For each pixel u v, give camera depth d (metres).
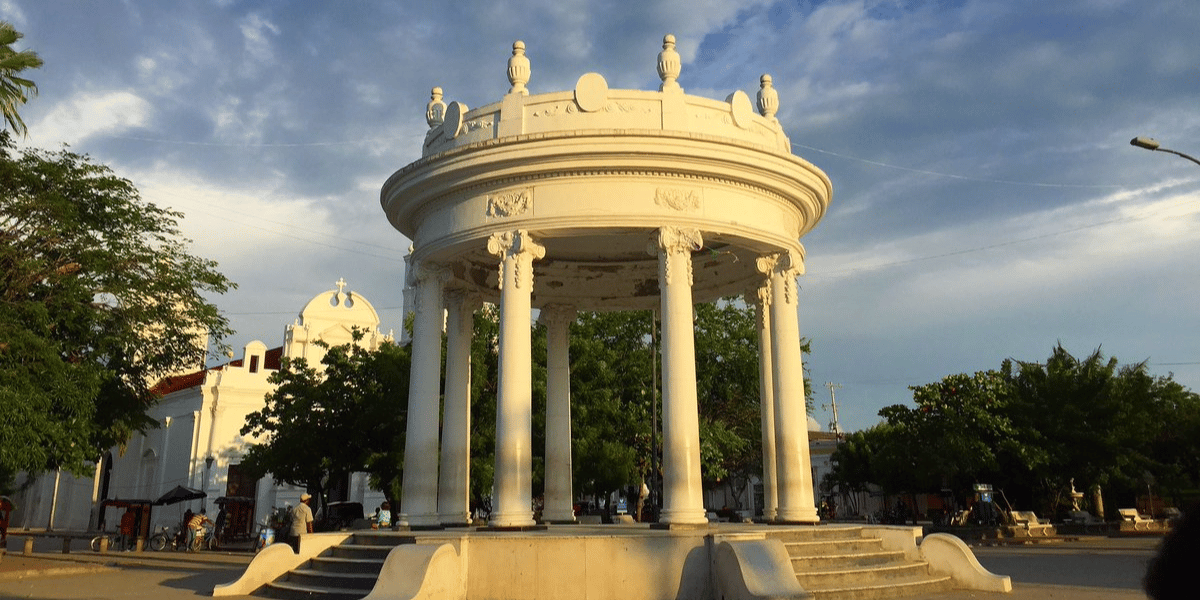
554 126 20.80
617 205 20.06
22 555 34.97
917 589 17.39
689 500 18.84
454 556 16.38
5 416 21.61
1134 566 23.95
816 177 22.47
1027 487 49.91
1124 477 45.69
